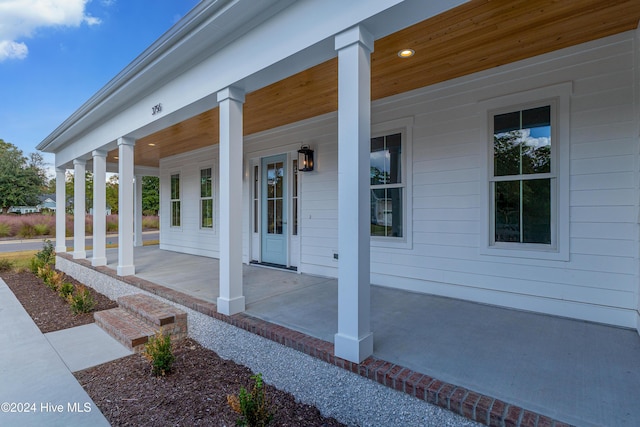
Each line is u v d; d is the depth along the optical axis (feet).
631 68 9.41
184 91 12.56
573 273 10.37
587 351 7.95
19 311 15.85
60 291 18.07
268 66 9.32
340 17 7.54
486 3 7.80
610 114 9.73
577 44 10.10
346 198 7.46
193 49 11.25
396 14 6.89
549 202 10.87
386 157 14.70
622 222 9.61
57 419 7.43
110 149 20.17
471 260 12.37
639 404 5.76
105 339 12.25
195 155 26.43
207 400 8.31
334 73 11.68
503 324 9.86
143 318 12.51
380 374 6.75
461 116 12.51
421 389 6.18
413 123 13.74
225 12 9.21
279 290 14.08
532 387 6.28
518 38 9.61
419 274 13.73
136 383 9.17
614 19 8.71
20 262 30.42
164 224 30.71
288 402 8.28
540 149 10.96
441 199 13.08
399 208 14.38
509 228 11.66
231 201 10.86
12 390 8.75
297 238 18.58
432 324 9.89
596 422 5.24
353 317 7.32
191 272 18.42
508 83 11.43
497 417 5.37
